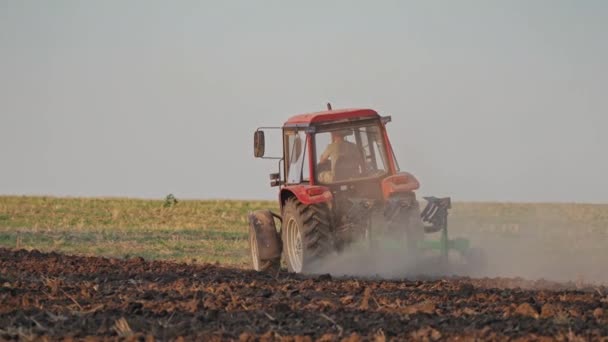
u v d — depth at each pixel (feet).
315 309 102.22
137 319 96.58
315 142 163.43
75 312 101.65
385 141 164.86
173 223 340.59
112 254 234.17
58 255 184.75
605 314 95.91
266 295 116.78
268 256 171.73
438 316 96.94
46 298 113.19
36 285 126.00
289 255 165.37
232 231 308.81
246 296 115.55
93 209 405.39
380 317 96.73
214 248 253.24
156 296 115.65
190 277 140.67
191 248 253.03
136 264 164.86
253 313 99.86
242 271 155.22
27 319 97.30
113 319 96.94
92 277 139.74
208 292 119.34
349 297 109.40
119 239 275.80
